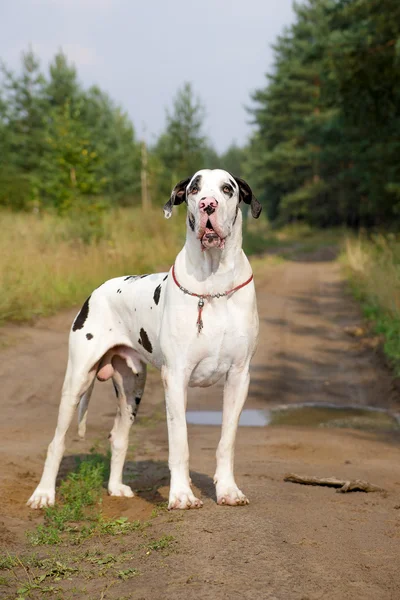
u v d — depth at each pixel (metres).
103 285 5.17
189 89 56.38
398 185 26.83
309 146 59.72
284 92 63.50
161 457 6.63
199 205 4.14
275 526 4.00
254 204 4.58
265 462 6.39
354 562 3.54
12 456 6.13
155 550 3.72
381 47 22.47
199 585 3.21
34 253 15.58
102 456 6.34
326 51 23.50
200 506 4.37
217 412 8.94
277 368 11.21
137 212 26.80
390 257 18.89
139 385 5.23
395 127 25.23
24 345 10.89
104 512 4.78
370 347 12.45
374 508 4.72
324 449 7.16
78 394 5.01
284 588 3.17
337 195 57.81
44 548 4.01
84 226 20.25
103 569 3.56
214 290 4.30
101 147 45.81
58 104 48.06
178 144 56.84
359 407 9.34
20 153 45.91
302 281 22.58
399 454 7.14
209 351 4.37
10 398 8.62
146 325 4.76
